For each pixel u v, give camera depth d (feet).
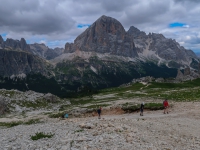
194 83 594.24
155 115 161.79
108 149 62.23
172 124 119.75
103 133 82.07
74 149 61.00
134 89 554.05
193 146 75.87
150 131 98.84
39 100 369.91
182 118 141.08
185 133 100.01
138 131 93.04
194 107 176.96
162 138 85.46
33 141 74.33
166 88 490.90
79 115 204.85
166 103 167.53
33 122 162.81
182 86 548.31
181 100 229.86
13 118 220.43
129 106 203.10
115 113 200.23
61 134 83.10
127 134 81.56
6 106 290.56
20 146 67.00
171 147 71.92
